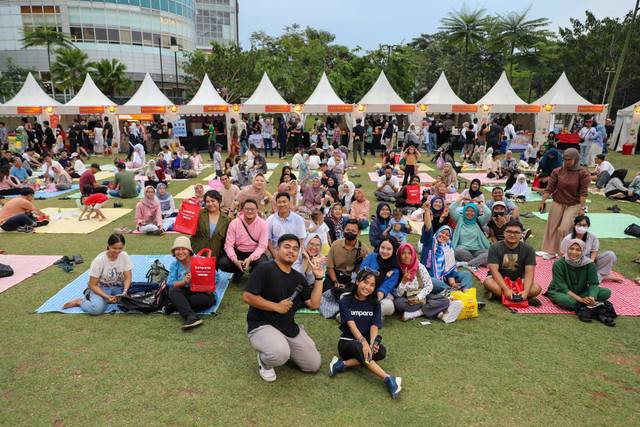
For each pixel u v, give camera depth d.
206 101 24.39
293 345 4.07
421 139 23.30
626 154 22.34
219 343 4.69
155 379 4.03
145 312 5.34
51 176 13.55
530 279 5.59
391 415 3.57
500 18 49.06
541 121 24.64
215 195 6.32
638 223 9.73
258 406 3.67
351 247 5.61
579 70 45.22
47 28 43.34
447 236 5.96
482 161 18.55
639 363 4.39
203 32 77.69
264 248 6.06
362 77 45.09
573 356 4.50
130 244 8.14
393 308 5.24
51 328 4.96
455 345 4.71
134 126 21.02
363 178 15.77
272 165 19.62
